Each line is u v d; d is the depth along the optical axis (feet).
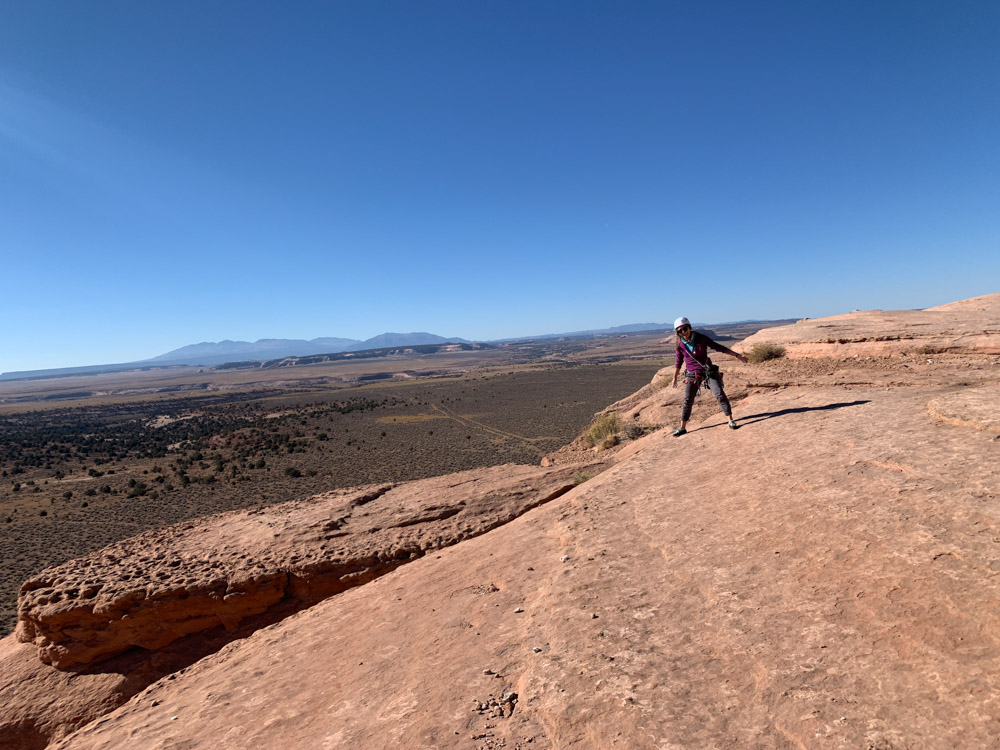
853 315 81.05
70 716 27.81
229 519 40.55
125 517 151.94
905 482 16.63
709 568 15.55
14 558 118.11
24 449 307.17
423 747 11.01
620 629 13.48
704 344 32.83
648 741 9.49
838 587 12.60
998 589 10.57
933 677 9.20
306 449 256.73
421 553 31.27
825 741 8.57
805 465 21.17
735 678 10.61
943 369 40.60
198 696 19.10
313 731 13.33
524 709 11.47
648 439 42.86
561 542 21.42
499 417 316.81
